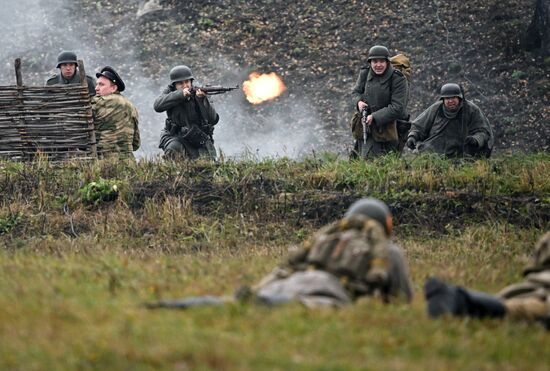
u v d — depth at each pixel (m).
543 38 98.62
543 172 60.25
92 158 62.50
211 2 109.06
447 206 56.00
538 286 30.80
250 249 49.19
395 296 30.41
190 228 54.19
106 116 63.97
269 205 56.31
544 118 92.06
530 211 55.47
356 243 30.27
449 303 28.81
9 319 27.50
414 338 26.66
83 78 63.53
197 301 29.42
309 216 55.94
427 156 61.88
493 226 54.25
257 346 25.28
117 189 57.81
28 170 59.84
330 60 100.12
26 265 38.12
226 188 57.72
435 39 101.12
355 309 28.38
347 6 106.88
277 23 105.81
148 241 52.62
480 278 38.88
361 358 25.02
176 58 102.69
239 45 103.44
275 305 28.67
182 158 61.88
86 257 41.66
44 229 54.62
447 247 49.84
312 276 29.70
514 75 96.25
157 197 57.56
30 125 63.31
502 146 89.81
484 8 104.00
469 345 26.59
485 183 57.66
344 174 59.28
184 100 63.69
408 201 56.28
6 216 55.44
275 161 62.28
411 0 106.38
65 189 58.50
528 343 27.36
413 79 96.94
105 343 24.98
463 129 65.25
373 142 64.56
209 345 24.91
